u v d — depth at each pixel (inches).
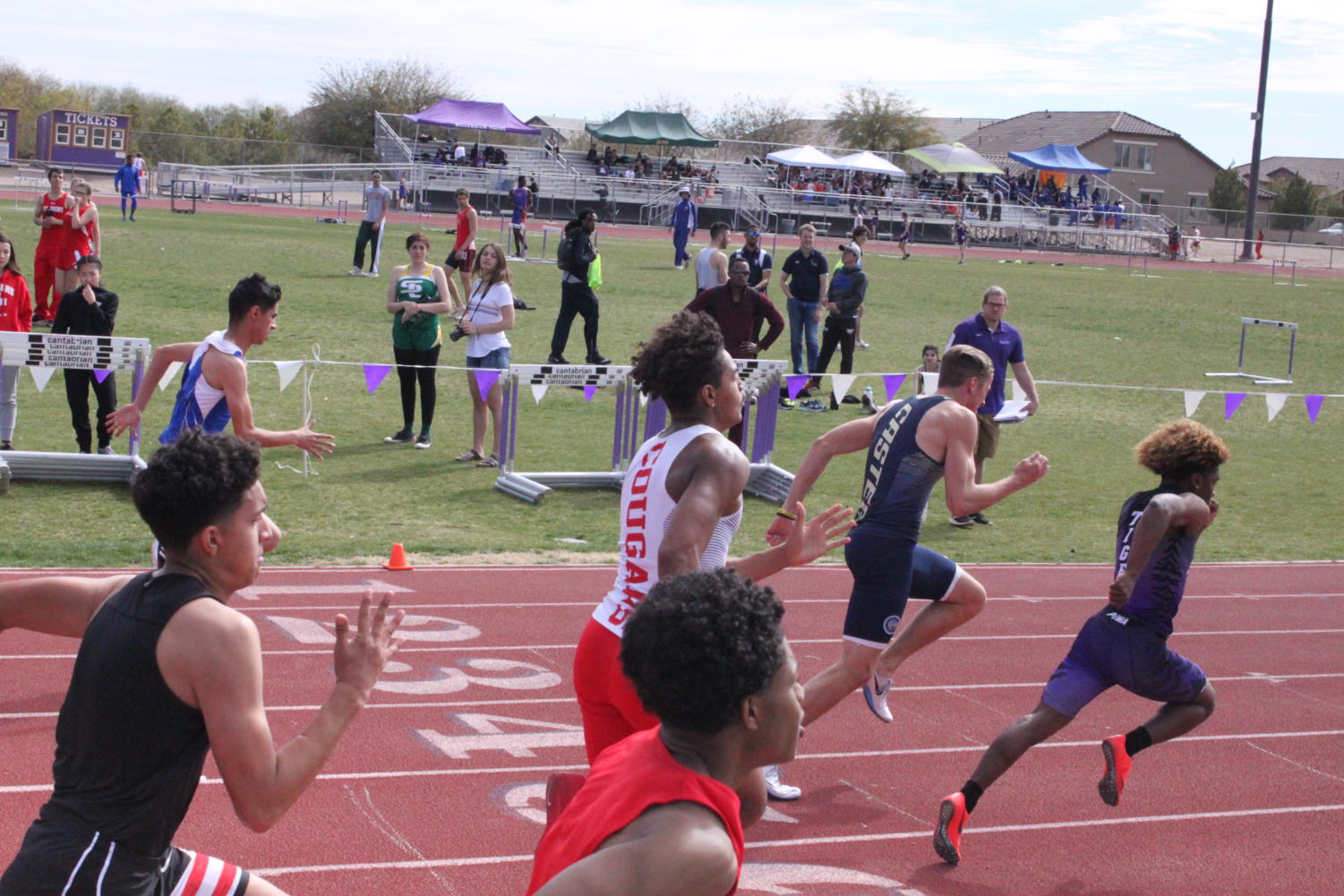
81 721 105.7
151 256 871.7
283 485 403.2
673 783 84.7
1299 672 300.5
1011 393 674.8
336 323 676.7
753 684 86.5
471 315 434.9
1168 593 198.2
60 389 510.3
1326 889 193.2
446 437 486.6
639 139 2176.4
